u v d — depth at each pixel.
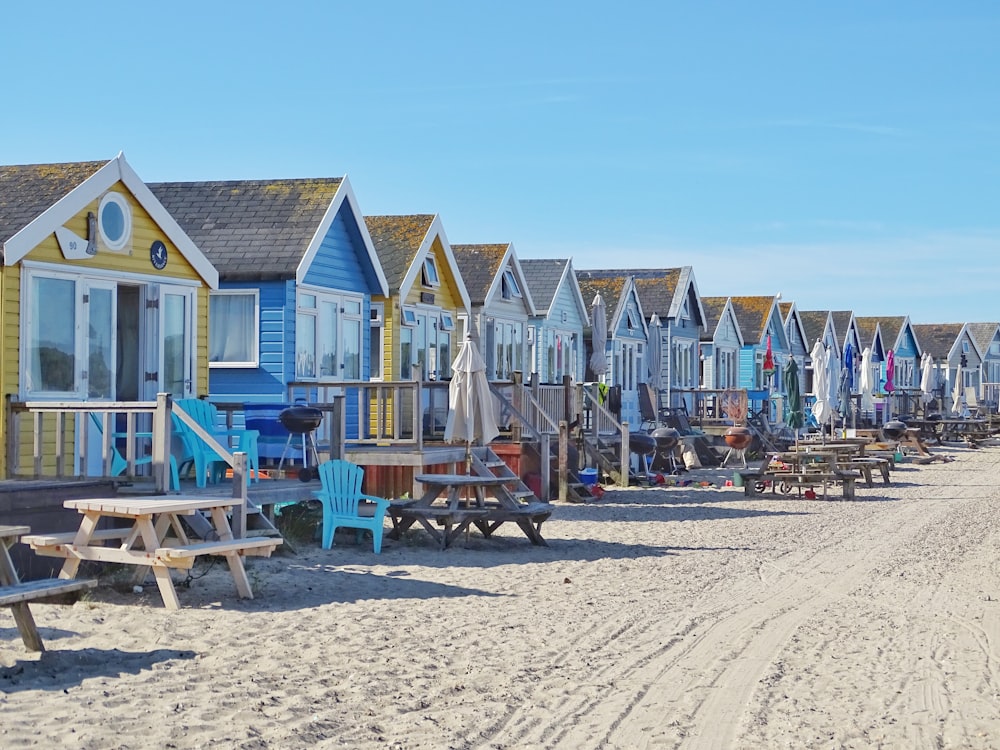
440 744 6.99
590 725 7.55
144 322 17.23
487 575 13.68
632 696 8.30
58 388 15.59
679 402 44.44
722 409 43.53
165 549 10.62
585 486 23.78
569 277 36.53
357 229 23.42
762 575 14.28
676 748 7.10
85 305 15.98
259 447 20.39
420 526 18.17
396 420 20.09
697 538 17.84
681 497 24.92
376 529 15.27
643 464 29.28
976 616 11.77
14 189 16.03
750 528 19.33
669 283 44.78
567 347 36.78
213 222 22.72
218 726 7.08
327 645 9.52
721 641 10.30
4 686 7.80
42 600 10.02
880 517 21.53
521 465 23.23
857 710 8.08
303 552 14.96
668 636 10.45
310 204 22.70
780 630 10.88
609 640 10.20
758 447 37.69
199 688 7.95
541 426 25.23
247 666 8.70
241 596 11.42
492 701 8.05
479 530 17.70
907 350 73.69
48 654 8.67
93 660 8.62
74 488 12.40
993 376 86.56
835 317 65.50
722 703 8.17
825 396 34.12
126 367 17.59
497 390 23.30
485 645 9.79
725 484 28.62
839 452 29.95
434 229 26.80
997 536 18.83
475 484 16.20
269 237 22.05
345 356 23.44
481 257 31.25
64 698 7.51
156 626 9.97
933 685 8.84
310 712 7.55
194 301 18.16
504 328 31.66
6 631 9.50
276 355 21.34
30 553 11.84
